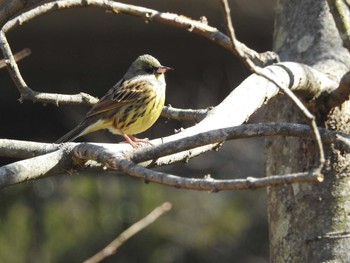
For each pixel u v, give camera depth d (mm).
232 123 6043
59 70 16797
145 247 21750
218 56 17312
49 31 15680
